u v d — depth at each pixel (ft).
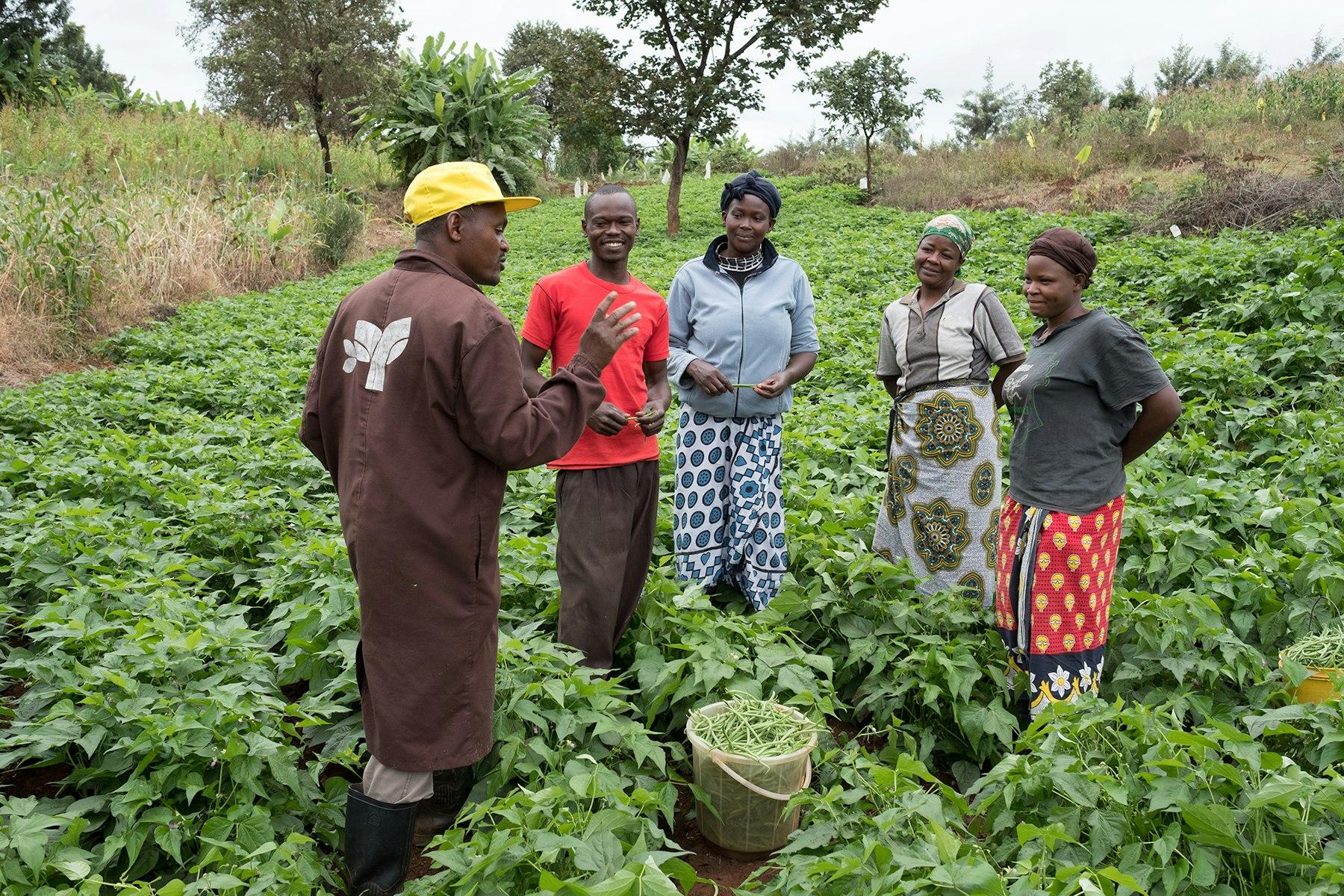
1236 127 69.82
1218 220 46.06
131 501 19.69
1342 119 66.18
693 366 14.08
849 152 110.83
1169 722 10.46
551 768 10.39
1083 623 11.96
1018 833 8.70
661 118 73.82
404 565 9.11
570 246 71.72
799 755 10.31
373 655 9.34
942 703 12.63
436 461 9.11
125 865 9.58
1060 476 11.79
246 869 8.71
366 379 9.24
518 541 15.14
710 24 73.61
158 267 47.73
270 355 36.78
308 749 12.37
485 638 9.55
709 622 12.82
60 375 35.32
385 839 9.30
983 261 45.75
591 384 9.70
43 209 41.47
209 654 11.88
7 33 90.27
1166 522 16.25
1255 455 20.34
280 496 20.49
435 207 9.38
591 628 12.57
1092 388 11.66
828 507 17.30
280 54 87.81
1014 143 85.10
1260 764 8.77
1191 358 24.48
